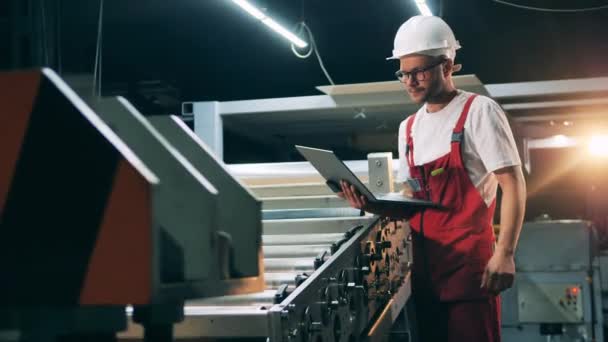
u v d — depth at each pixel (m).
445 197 3.05
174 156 1.39
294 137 6.44
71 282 1.17
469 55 11.97
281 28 7.83
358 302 2.66
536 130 6.86
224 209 1.61
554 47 11.67
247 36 11.14
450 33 3.05
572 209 7.26
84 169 1.18
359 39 11.75
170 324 1.47
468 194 3.02
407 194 3.18
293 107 5.32
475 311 3.04
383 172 3.28
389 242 3.10
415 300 3.20
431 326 3.15
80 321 1.26
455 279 3.05
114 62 10.30
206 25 10.66
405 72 3.02
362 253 2.75
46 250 1.18
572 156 7.12
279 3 10.32
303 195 3.39
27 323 1.26
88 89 1.51
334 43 11.87
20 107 1.22
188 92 11.39
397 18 11.00
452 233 3.05
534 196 7.36
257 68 11.95
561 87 5.18
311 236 2.84
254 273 1.58
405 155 3.19
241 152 6.37
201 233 1.35
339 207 3.22
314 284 2.12
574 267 5.90
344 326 2.46
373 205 2.93
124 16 10.15
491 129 2.91
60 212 1.18
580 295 5.88
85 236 1.17
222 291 1.42
